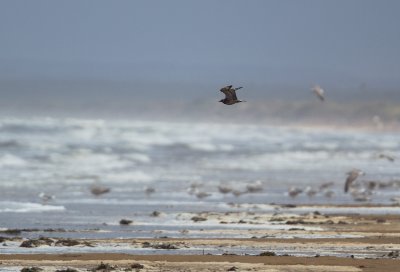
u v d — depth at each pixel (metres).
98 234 152.50
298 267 119.31
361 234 152.50
